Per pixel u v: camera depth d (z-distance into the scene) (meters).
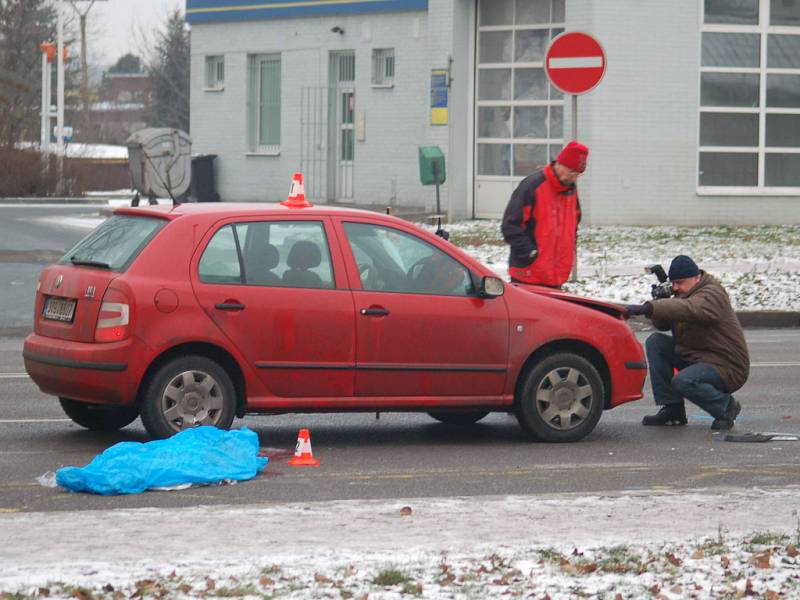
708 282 17.22
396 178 50.03
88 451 15.12
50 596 8.68
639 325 29.19
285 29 53.28
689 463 14.91
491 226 42.44
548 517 11.52
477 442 16.23
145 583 9.01
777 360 24.06
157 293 14.57
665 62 42.44
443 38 45.97
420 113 49.06
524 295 16.05
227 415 14.79
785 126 44.09
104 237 15.46
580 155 17.36
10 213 50.91
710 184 43.44
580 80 26.83
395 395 15.47
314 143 52.78
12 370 21.73
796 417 18.28
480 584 9.14
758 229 41.50
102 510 11.95
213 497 12.73
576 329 16.16
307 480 13.66
